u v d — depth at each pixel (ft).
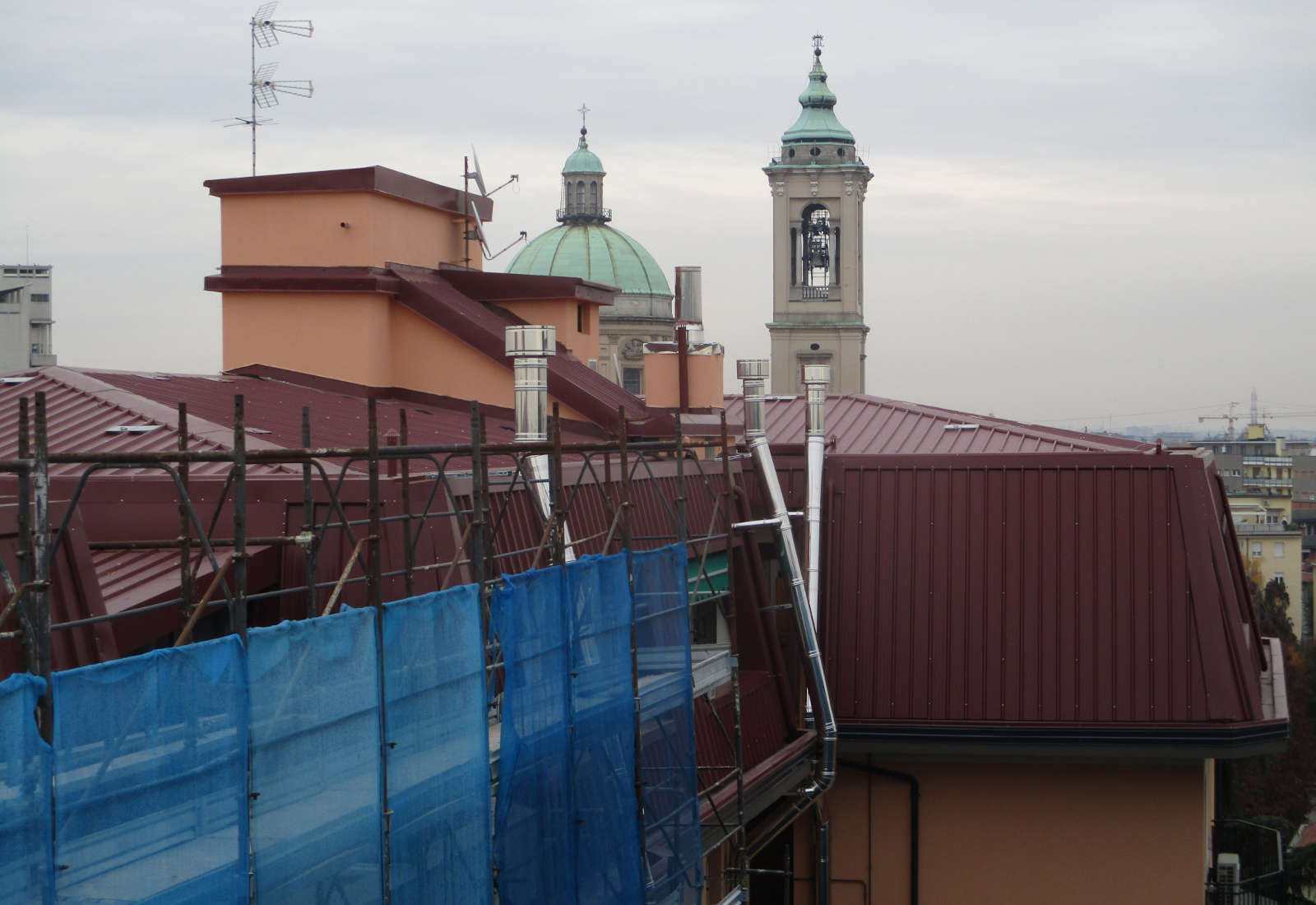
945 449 97.25
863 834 86.17
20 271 313.53
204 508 51.11
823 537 87.76
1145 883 83.61
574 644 49.47
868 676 84.74
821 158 401.08
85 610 41.63
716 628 80.38
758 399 81.71
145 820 29.89
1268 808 224.94
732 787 70.33
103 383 68.23
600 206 462.60
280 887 34.27
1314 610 484.33
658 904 56.49
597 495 67.82
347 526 39.29
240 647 32.76
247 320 93.97
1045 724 82.43
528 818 46.42
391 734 38.86
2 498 46.65
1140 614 83.51
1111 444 103.40
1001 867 84.89
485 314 97.14
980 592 85.46
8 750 26.61
